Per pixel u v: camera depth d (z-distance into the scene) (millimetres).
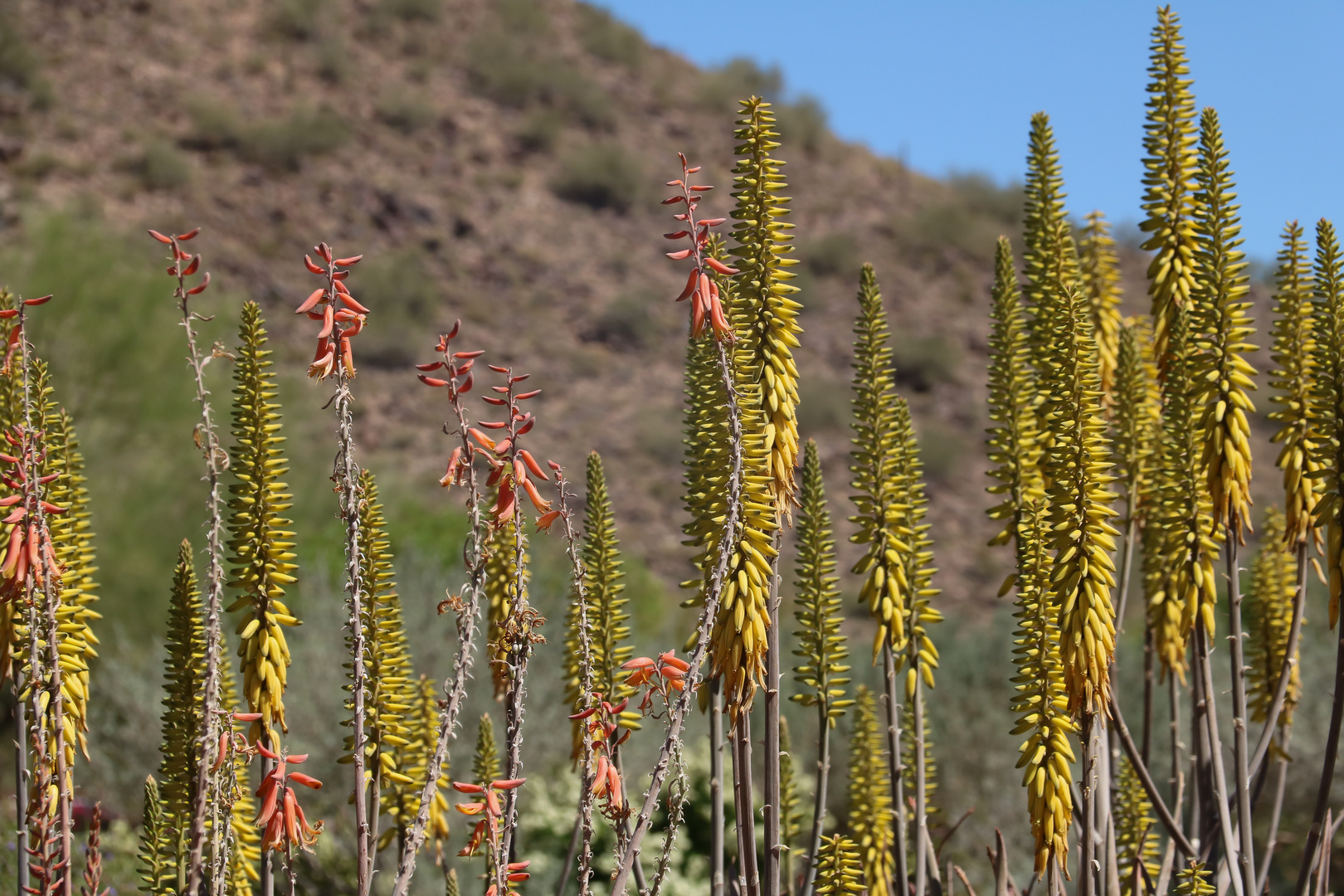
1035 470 5293
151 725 13844
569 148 54094
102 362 19688
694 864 10828
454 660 3240
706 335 4262
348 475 3295
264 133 47031
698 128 59188
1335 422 4480
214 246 40875
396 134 51406
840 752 14289
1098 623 4371
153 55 50906
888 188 59219
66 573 4285
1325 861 4656
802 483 5379
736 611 4324
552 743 13156
